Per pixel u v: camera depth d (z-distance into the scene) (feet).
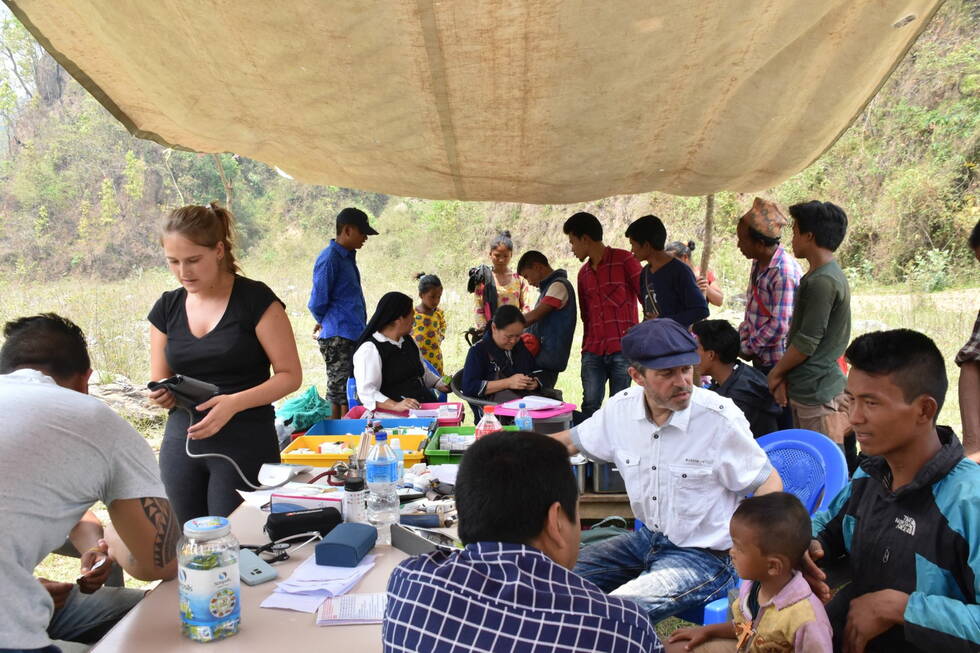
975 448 9.00
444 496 8.96
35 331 6.66
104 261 83.56
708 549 8.57
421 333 20.75
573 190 14.82
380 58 10.12
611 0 8.77
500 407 13.26
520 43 9.66
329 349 19.81
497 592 4.30
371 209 91.35
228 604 5.89
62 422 6.16
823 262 12.89
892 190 49.52
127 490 6.48
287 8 9.09
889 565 6.01
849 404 5.95
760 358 15.51
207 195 91.04
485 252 71.97
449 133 12.36
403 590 4.54
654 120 11.80
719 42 9.72
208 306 9.78
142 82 11.03
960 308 38.06
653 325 8.50
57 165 89.04
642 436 8.82
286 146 13.41
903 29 9.77
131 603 8.20
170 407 8.90
